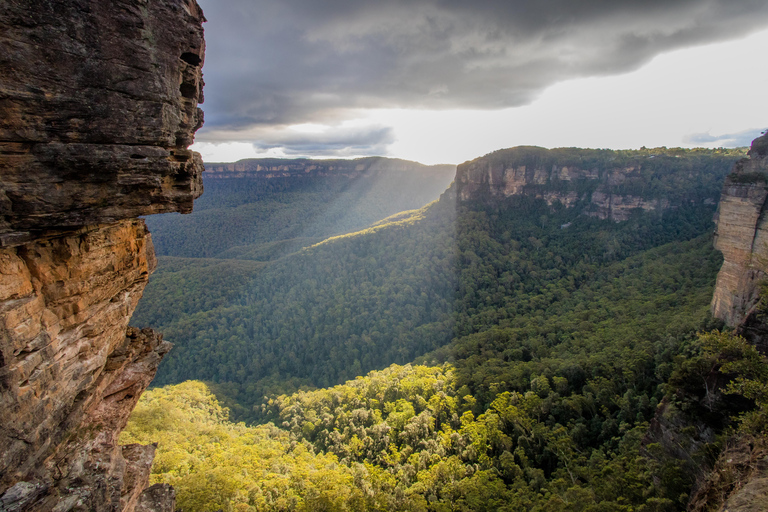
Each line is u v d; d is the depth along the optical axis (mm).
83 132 8797
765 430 18188
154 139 9820
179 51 10062
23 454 9039
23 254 9148
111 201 9750
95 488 11344
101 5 8570
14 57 7805
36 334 9344
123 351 14336
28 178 8328
